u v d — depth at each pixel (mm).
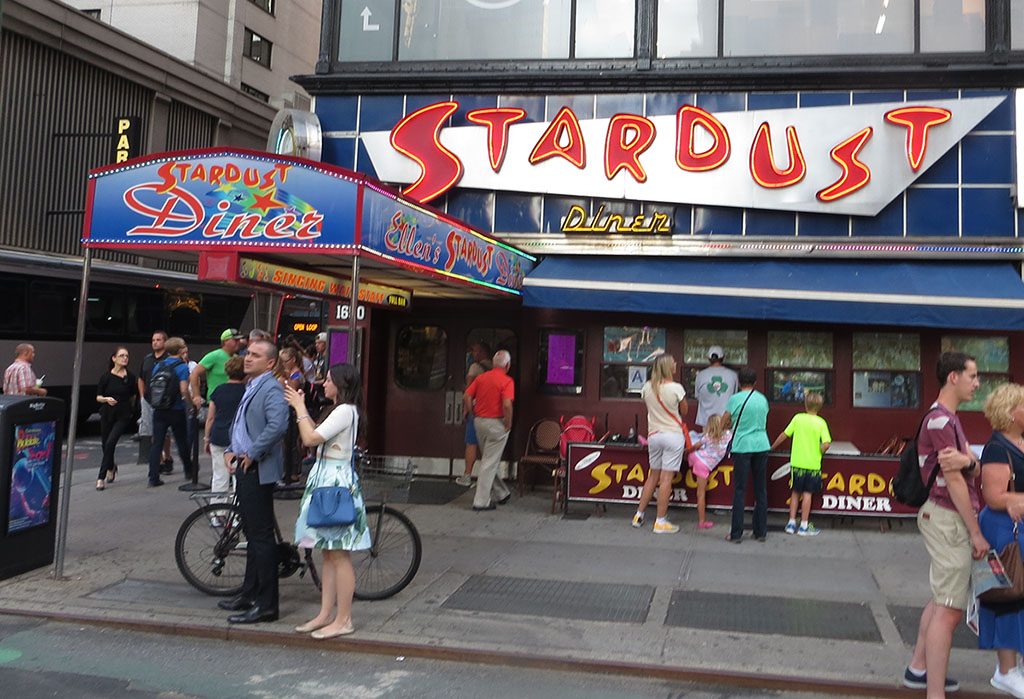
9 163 21344
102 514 9930
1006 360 11195
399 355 12961
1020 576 4629
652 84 11711
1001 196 11008
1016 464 4727
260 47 34781
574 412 12117
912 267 11148
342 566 6062
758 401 9141
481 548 8695
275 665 5664
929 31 11281
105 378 11633
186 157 7137
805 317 10477
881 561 8383
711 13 11750
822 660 5723
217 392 9016
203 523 6996
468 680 5473
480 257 9711
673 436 9492
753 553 8664
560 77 11852
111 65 24188
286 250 6965
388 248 7301
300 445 11008
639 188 11641
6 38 21188
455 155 11992
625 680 5520
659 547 8867
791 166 11266
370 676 5508
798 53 11539
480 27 12289
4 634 6117
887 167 11117
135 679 5352
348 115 12414
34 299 17969
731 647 5961
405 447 12867
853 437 11445
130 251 7980
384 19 12492
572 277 11258
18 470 7363
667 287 10805
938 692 4934
